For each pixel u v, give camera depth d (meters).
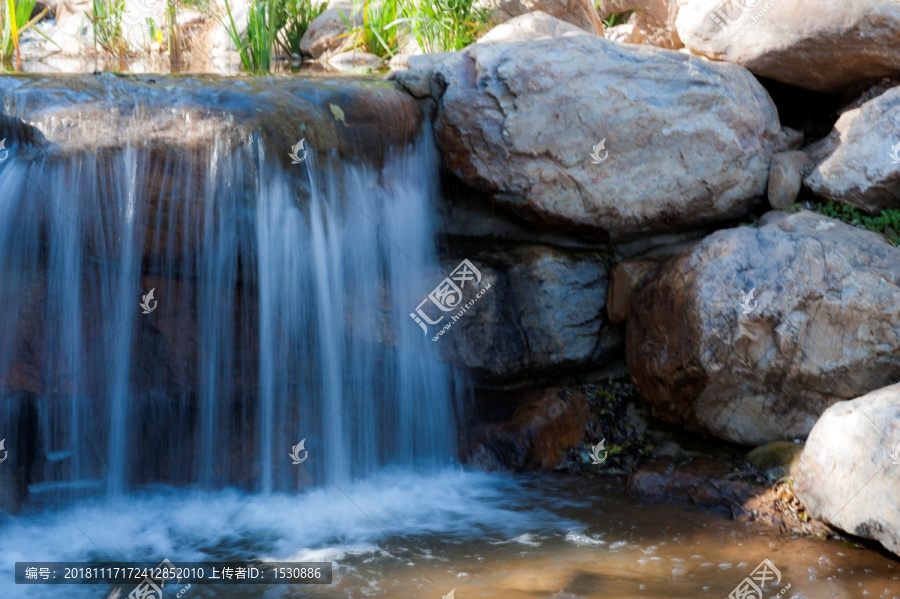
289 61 8.62
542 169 5.69
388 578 3.96
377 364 5.41
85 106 4.60
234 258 4.83
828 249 5.00
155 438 4.86
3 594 3.72
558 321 5.82
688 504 4.91
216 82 5.20
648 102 5.68
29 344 4.51
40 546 4.22
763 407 5.03
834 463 4.34
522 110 5.62
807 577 3.93
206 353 4.87
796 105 6.78
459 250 6.00
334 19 8.84
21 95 4.57
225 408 4.96
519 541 4.42
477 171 5.80
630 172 5.74
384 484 5.24
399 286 5.59
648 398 5.55
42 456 4.59
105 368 4.68
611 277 5.92
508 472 5.44
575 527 4.60
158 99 4.75
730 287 5.00
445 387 5.65
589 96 5.63
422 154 5.84
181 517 4.64
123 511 4.66
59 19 9.88
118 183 4.55
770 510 4.64
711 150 5.80
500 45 5.86
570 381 6.00
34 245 4.50
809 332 4.87
